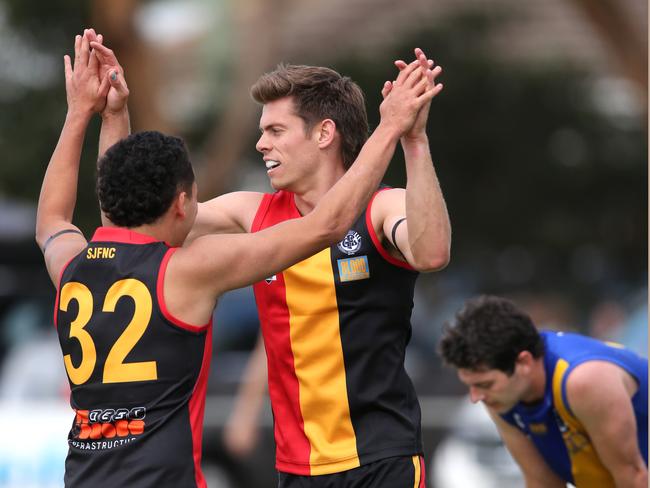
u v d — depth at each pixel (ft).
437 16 175.32
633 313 147.95
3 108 153.28
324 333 45.32
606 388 52.95
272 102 46.19
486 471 90.53
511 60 176.45
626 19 134.82
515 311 54.60
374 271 45.27
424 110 42.60
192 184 42.14
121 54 128.36
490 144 171.53
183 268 40.47
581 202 177.68
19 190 152.56
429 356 110.22
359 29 179.83
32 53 151.94
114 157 41.37
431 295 181.37
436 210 42.65
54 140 152.25
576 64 175.32
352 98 46.68
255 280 40.96
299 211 47.11
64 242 44.37
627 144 175.83
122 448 39.93
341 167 46.88
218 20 161.48
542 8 178.50
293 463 45.98
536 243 178.40
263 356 77.25
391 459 44.96
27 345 111.65
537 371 54.54
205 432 97.50
